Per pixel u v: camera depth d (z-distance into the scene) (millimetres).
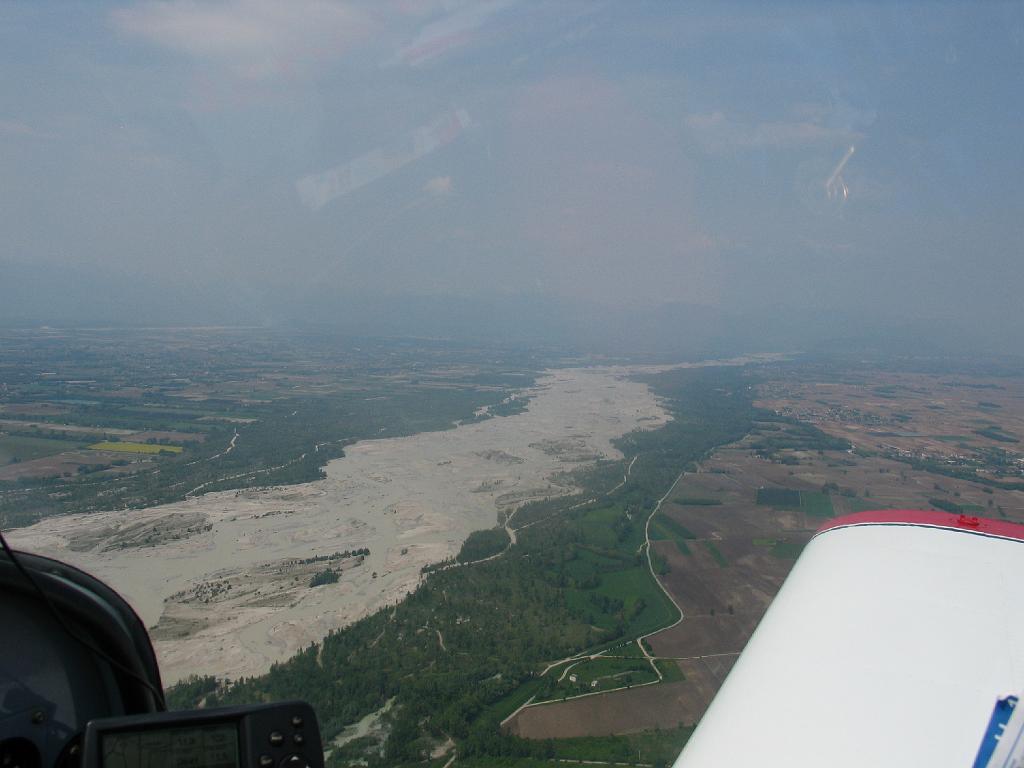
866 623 3191
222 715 2162
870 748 2375
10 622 2670
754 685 2932
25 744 2592
